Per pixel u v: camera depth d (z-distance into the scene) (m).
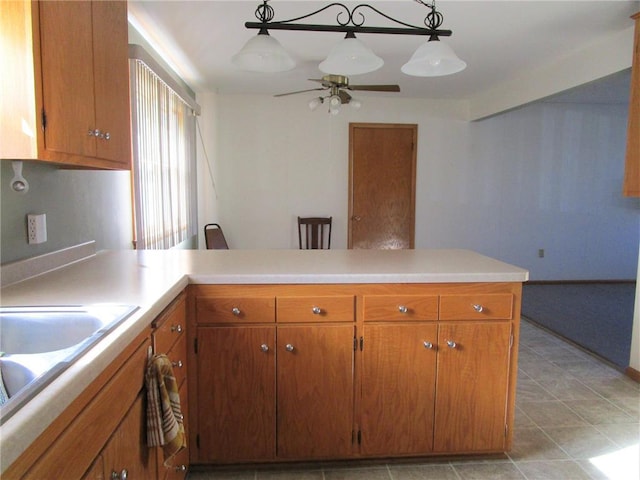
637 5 2.71
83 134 1.55
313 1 2.65
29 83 1.28
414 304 1.94
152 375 1.34
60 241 2.08
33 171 1.85
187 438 1.90
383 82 4.66
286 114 5.41
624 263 6.13
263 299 1.89
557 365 3.30
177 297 1.75
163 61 3.81
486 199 5.79
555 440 2.30
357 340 1.94
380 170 5.57
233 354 1.91
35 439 0.75
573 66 3.67
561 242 6.00
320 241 5.54
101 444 1.03
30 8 1.26
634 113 2.67
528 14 2.85
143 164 3.02
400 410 2.00
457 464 2.08
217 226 5.11
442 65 2.12
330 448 2.00
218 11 2.80
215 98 5.31
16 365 1.08
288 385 1.94
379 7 2.73
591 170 5.92
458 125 5.62
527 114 5.74
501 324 2.00
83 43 1.54
